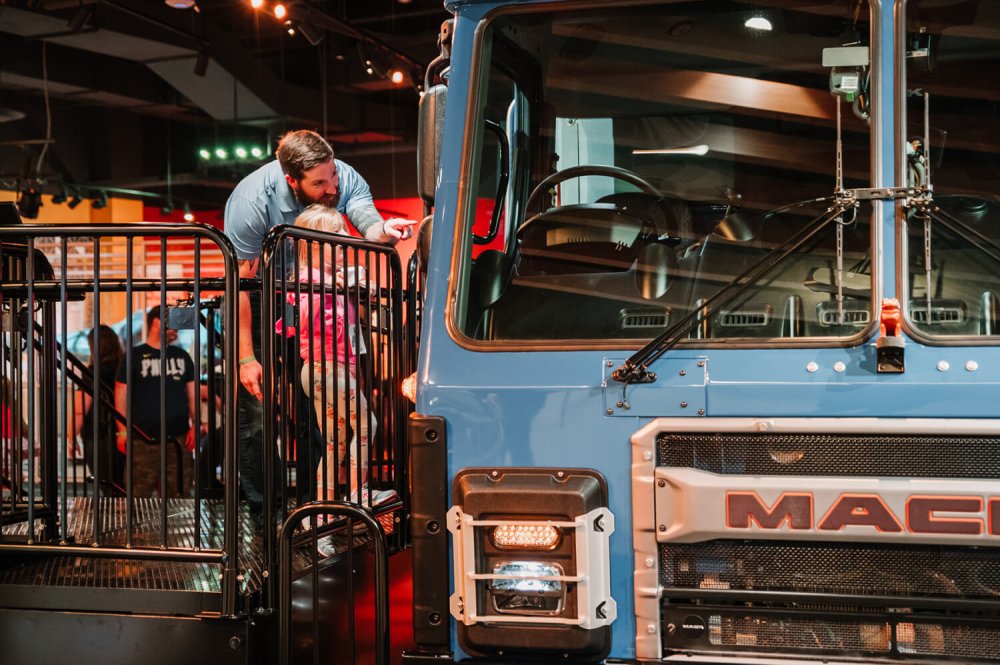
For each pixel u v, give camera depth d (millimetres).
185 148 13000
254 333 4301
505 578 2373
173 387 6699
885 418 2246
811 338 2334
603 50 2615
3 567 3342
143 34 10602
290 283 3998
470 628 2389
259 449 4332
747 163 2500
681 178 2539
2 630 3119
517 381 2432
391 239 4234
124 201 12938
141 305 10250
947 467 2230
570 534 2357
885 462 2256
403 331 4238
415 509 2461
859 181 2414
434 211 2623
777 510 2264
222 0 11711
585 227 2570
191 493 6750
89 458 6633
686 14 2572
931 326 2299
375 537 2863
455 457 2443
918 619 2242
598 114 2605
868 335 2303
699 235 2510
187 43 11008
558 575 2354
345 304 3574
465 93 2646
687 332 2400
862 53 2439
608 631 2354
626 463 2359
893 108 2398
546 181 2609
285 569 2939
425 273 2793
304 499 4426
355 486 4027
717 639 2328
